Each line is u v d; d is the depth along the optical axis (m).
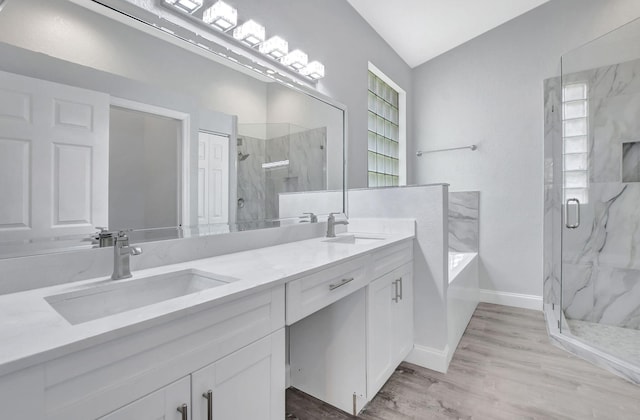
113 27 1.14
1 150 0.89
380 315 1.69
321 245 1.78
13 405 0.52
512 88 3.29
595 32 2.91
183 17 1.53
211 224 1.48
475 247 3.43
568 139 2.78
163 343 0.71
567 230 2.83
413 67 3.93
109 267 1.11
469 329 2.70
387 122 3.53
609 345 2.33
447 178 3.66
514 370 2.02
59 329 0.63
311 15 2.28
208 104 1.47
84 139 1.06
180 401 0.75
